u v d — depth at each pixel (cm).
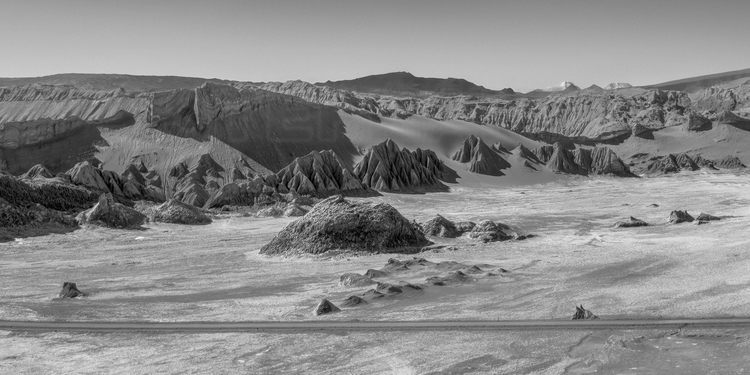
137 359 1922
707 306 2433
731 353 1856
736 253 3697
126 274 3631
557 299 2666
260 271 3725
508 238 5016
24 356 1952
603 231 5416
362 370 1806
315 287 3138
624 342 2000
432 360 1880
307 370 1812
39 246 4800
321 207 4725
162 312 2544
